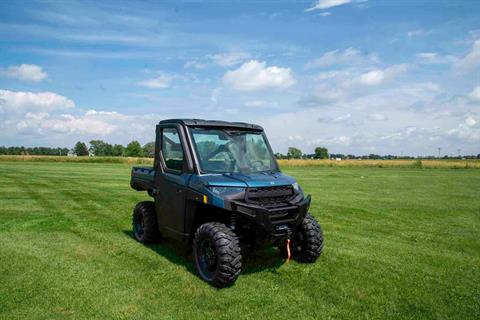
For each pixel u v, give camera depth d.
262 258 6.39
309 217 6.18
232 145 5.93
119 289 4.94
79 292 4.81
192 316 4.23
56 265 5.84
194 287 5.04
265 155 6.15
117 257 6.33
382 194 16.95
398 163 57.41
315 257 6.04
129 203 12.77
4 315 4.16
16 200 13.05
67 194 14.98
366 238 8.25
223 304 4.55
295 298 4.79
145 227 6.93
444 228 9.52
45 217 9.96
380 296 4.94
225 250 4.90
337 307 4.57
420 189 19.50
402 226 9.70
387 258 6.68
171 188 6.01
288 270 5.83
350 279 5.53
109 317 4.18
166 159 6.33
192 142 5.71
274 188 5.32
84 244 7.18
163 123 6.39
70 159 61.97
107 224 9.16
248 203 5.05
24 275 5.38
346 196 16.02
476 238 8.46
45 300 4.56
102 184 19.33
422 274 5.87
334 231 8.94
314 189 19.02
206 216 5.71
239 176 5.41
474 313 4.51
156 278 5.36
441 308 4.63
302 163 57.75
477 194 17.27
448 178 28.81
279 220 5.18
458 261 6.63
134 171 7.65
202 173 5.50
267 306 4.53
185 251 6.70
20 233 8.03
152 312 4.31
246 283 5.25
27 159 60.72
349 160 62.75
